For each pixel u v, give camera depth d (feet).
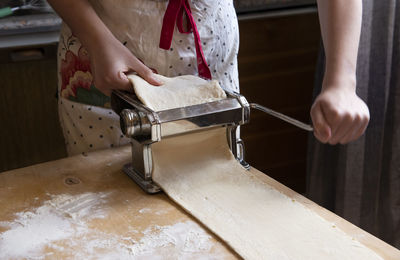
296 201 2.50
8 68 5.11
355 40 2.77
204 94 2.78
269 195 2.56
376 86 5.00
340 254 2.08
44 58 5.06
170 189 2.63
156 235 2.28
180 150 2.82
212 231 2.27
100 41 2.80
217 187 2.65
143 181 2.71
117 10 2.99
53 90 5.42
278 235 2.22
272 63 6.08
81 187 2.72
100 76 2.81
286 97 6.39
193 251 2.15
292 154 6.77
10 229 2.35
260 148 6.52
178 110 2.58
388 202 5.36
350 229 2.28
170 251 2.16
